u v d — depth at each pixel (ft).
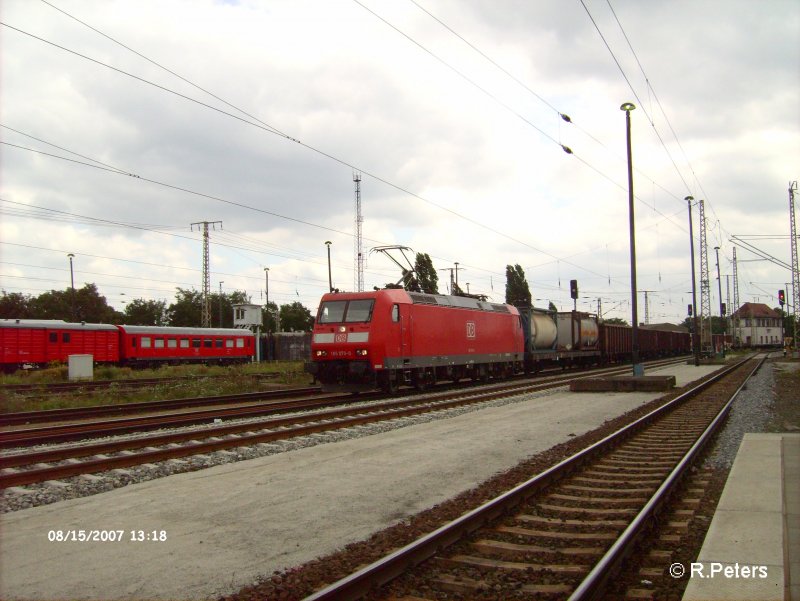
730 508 23.39
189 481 29.91
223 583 17.39
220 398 70.85
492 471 31.50
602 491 26.55
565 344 135.44
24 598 16.48
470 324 89.40
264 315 303.68
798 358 198.08
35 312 233.14
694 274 155.84
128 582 17.51
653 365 169.37
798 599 15.42
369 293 71.56
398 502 25.70
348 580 15.56
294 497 26.58
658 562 18.65
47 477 29.96
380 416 50.21
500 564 18.07
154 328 152.97
